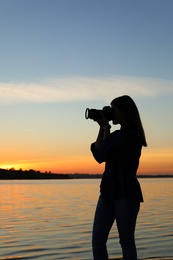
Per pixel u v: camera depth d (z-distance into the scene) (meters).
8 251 7.43
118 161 3.42
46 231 10.29
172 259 6.52
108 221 3.43
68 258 6.73
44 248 7.71
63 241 8.55
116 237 8.70
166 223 11.84
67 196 30.17
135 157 3.44
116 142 3.38
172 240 8.51
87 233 9.78
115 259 6.54
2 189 50.91
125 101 3.51
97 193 35.19
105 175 3.47
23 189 50.03
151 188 45.38
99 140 3.55
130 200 3.32
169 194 31.09
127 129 3.46
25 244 8.21
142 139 3.51
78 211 16.62
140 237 8.98
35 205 20.78
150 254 6.96
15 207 19.56
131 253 3.30
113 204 3.40
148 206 18.73
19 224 12.09
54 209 17.88
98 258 3.42
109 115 3.50
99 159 3.46
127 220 3.31
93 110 3.52
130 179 3.37
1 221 13.05
